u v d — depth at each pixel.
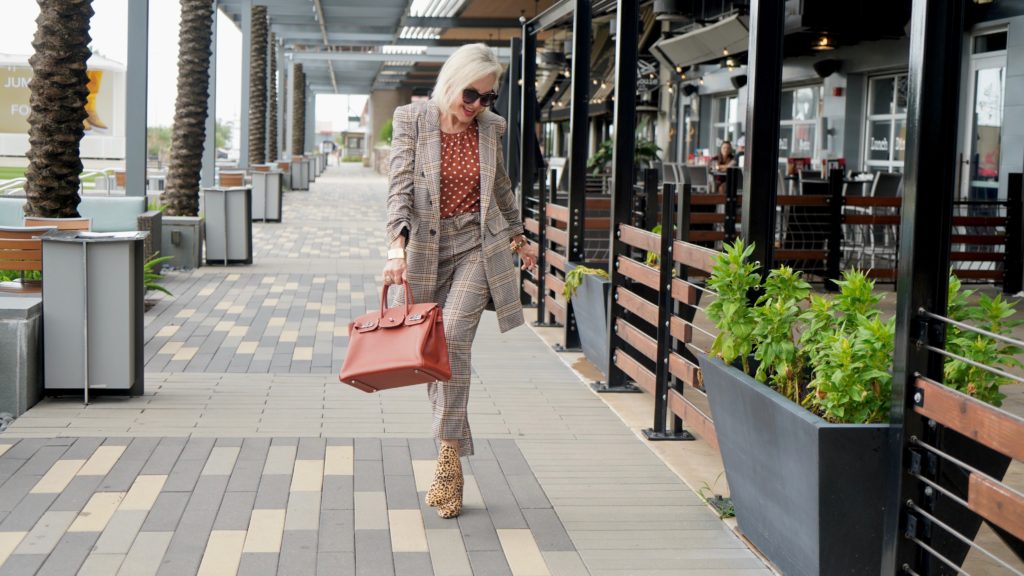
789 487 3.21
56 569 3.40
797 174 12.84
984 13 11.48
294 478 4.39
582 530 3.90
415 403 5.76
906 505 2.91
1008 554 3.73
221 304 9.23
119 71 28.17
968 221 10.19
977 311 3.32
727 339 3.75
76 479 4.30
